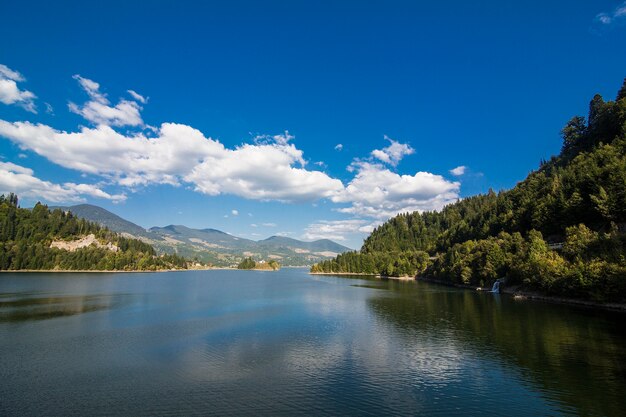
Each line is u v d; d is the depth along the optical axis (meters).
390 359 51.88
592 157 145.88
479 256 166.00
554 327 70.81
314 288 181.25
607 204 115.38
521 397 38.06
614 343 58.34
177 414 34.34
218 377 44.41
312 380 43.47
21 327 74.44
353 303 116.19
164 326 76.00
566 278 102.06
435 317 86.19
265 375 45.22
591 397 37.84
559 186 151.38
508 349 56.09
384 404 36.72
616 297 90.00
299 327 75.19
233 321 82.56
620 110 174.75
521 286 130.62
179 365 49.09
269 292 158.62
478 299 120.62
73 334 67.75
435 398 38.12
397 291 158.00
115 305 109.62
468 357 52.31
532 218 154.50
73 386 41.31
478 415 34.16
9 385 41.69
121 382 42.66
